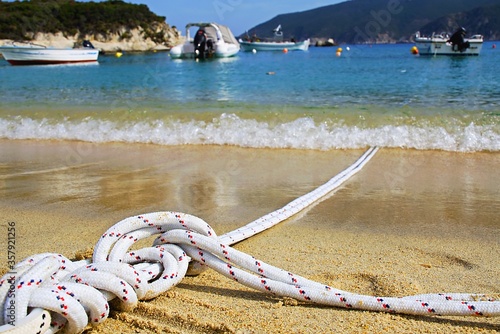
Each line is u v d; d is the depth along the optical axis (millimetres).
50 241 2943
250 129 6344
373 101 8906
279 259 2664
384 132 5969
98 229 3166
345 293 2102
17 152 5828
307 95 10281
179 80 15461
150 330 1901
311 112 7223
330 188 4039
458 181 4281
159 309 2029
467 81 12578
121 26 67062
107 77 17250
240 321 1969
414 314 2006
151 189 4160
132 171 4809
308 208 3613
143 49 68250
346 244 2900
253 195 3963
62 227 3219
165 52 60094
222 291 2264
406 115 6750
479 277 2408
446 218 3367
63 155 5609
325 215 3453
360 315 2020
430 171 4629
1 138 6684
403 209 3568
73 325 1720
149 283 2102
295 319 1989
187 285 2330
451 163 4906
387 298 2049
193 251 2316
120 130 6652
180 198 3896
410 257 2688
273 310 2068
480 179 4328
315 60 26578
